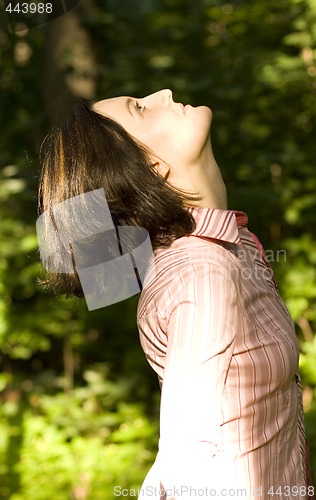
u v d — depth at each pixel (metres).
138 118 2.79
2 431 7.25
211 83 7.80
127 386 7.71
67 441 7.75
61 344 8.59
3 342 7.79
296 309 7.32
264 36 8.12
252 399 2.53
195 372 2.39
